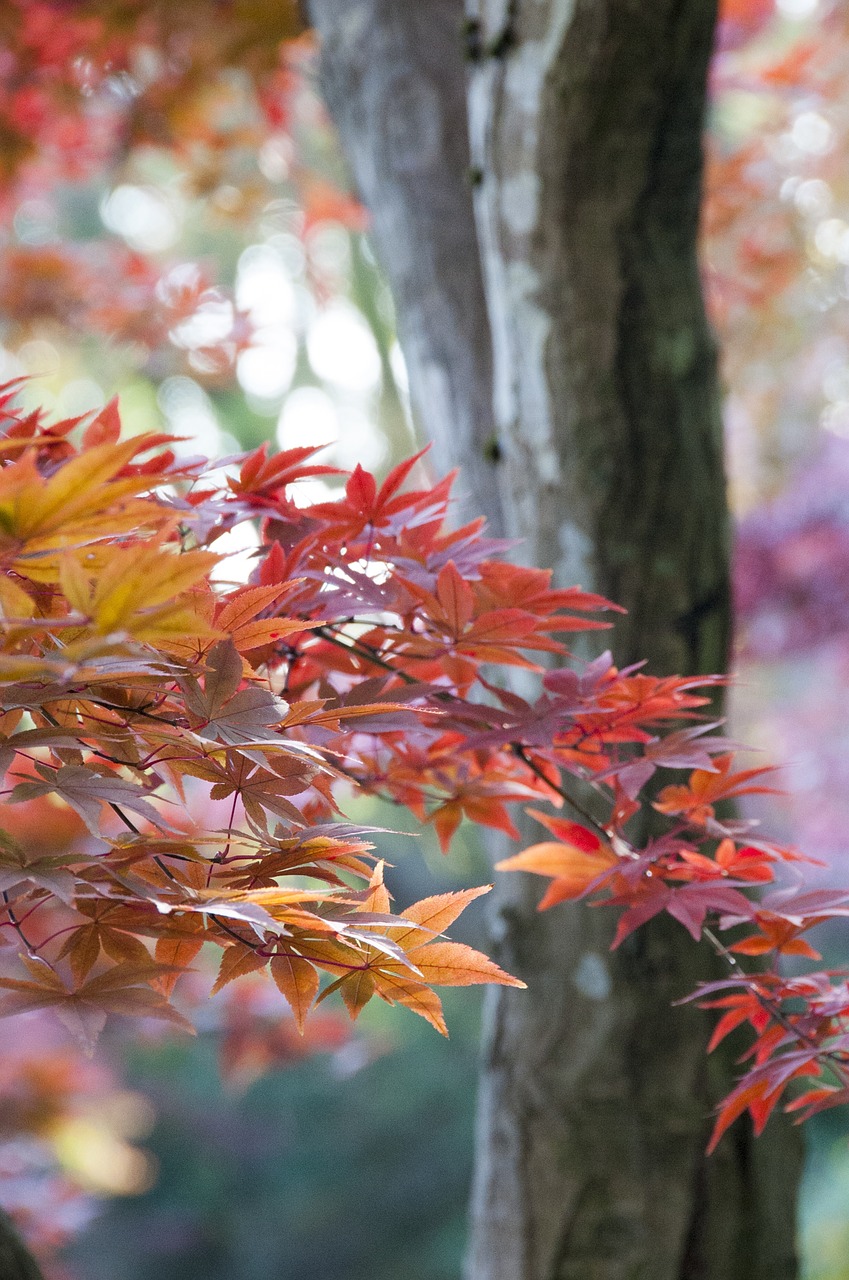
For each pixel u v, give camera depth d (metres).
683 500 3.07
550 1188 3.05
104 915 2.66
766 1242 3.05
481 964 2.65
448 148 3.27
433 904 2.68
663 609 3.06
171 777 2.71
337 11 3.34
